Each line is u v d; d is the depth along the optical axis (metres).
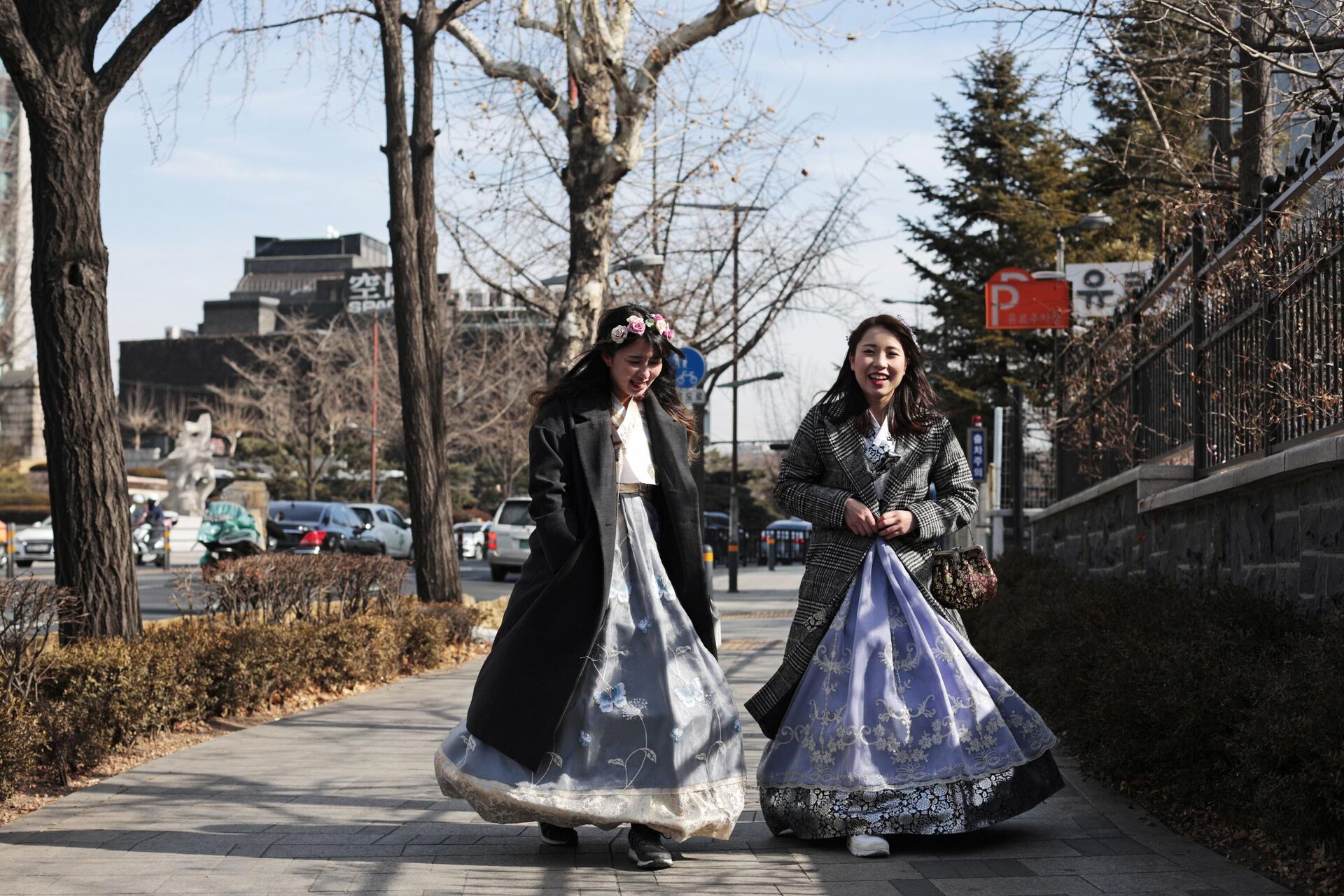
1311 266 5.81
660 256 20.62
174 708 6.99
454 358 49.34
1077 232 30.66
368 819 5.04
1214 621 5.51
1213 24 8.01
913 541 4.73
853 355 4.79
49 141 7.36
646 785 4.17
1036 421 15.69
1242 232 6.92
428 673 10.67
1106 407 10.70
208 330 122.25
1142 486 8.63
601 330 4.41
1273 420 6.20
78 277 7.43
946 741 4.45
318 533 24.12
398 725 7.67
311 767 6.23
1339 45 7.89
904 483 4.70
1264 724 3.95
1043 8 8.86
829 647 4.57
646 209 20.73
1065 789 5.42
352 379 61.62
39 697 6.20
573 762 4.18
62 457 7.44
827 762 4.47
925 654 4.53
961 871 4.12
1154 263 9.01
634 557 4.35
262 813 5.15
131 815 5.11
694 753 4.22
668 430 4.47
